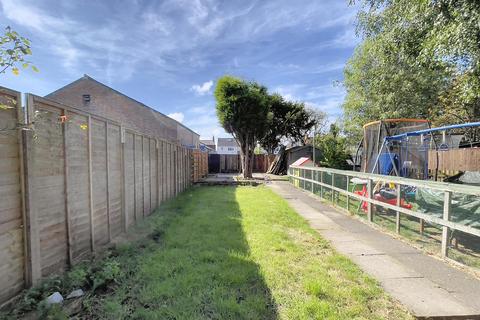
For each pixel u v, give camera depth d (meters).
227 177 17.95
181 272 3.07
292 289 2.71
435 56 4.74
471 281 2.94
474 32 3.73
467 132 8.98
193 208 7.05
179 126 22.47
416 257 3.65
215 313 2.30
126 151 4.88
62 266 2.97
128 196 4.96
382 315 2.30
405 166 7.36
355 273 3.11
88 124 3.52
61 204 2.96
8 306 2.22
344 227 5.27
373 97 12.40
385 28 7.07
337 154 16.44
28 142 2.43
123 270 3.11
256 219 5.72
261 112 16.94
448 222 3.54
